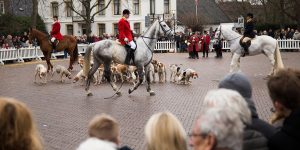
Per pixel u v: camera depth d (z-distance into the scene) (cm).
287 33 4569
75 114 1275
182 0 7150
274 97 435
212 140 340
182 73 1923
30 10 6375
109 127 411
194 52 3631
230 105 401
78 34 6431
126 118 1203
